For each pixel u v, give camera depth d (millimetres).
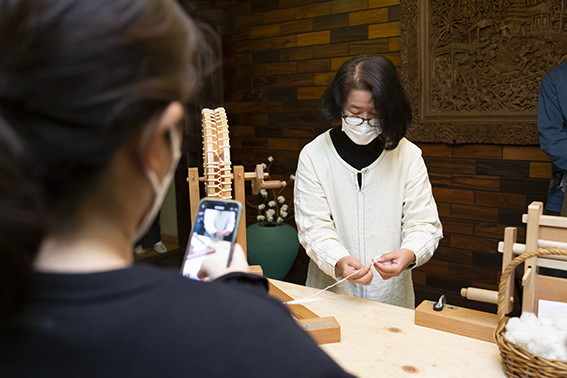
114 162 338
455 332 1228
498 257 2998
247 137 4035
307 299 1463
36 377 320
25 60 296
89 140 307
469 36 2889
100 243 354
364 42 3312
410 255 1484
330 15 3422
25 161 294
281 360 335
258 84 3881
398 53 3199
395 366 1088
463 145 3027
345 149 1712
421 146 3197
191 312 342
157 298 343
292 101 3715
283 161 3854
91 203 343
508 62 2791
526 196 2857
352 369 1080
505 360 1012
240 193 1440
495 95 2859
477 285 3096
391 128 1536
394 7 3154
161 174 383
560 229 1139
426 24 2998
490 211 2990
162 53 335
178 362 324
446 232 3176
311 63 3566
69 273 334
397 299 1737
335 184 1719
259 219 3594
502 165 2910
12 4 299
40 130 300
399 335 1230
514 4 2715
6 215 290
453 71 2979
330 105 1650
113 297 334
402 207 1724
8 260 296
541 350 945
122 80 313
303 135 3701
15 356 322
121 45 312
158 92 333
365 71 1485
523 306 1194
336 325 1203
